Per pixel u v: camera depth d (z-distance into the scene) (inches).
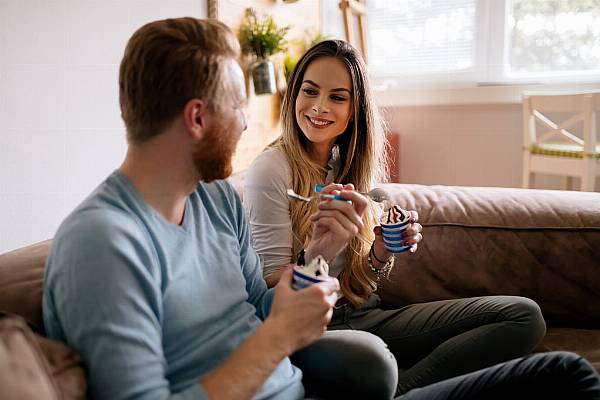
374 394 41.0
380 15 155.3
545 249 60.7
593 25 136.3
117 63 74.1
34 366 26.2
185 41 32.9
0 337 26.1
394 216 49.4
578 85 137.9
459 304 52.1
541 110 123.9
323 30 144.9
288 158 55.5
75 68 67.7
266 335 31.9
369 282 55.4
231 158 36.1
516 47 145.1
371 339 42.5
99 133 72.1
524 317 48.9
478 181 150.3
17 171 61.6
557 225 61.0
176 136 33.5
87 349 28.7
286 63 121.1
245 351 31.3
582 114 115.0
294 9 126.7
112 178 34.0
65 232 30.7
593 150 114.3
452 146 151.1
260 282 45.4
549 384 34.8
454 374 49.3
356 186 59.0
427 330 52.3
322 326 33.5
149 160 34.0
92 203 32.2
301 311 32.6
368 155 58.3
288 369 40.4
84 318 28.7
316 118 53.9
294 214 54.3
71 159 68.2
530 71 145.0
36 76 62.8
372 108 57.5
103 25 71.2
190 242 36.3
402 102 152.8
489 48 145.9
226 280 38.4
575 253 60.1
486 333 49.1
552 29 140.3
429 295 63.1
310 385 44.0
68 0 65.9
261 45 107.8
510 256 61.3
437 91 148.9
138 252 31.4
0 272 37.2
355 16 154.9
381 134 60.4
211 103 33.5
